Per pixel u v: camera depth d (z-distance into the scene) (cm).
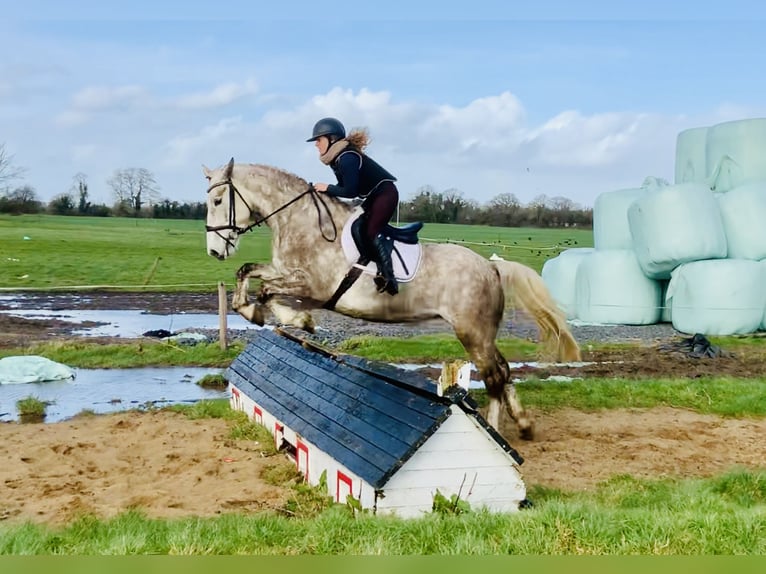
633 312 2120
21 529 525
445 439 593
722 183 2119
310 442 697
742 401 1072
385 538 503
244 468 760
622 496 671
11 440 881
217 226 756
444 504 583
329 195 731
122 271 3572
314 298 752
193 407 1039
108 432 920
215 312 2347
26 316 2148
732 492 684
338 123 744
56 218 8106
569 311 2322
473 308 773
